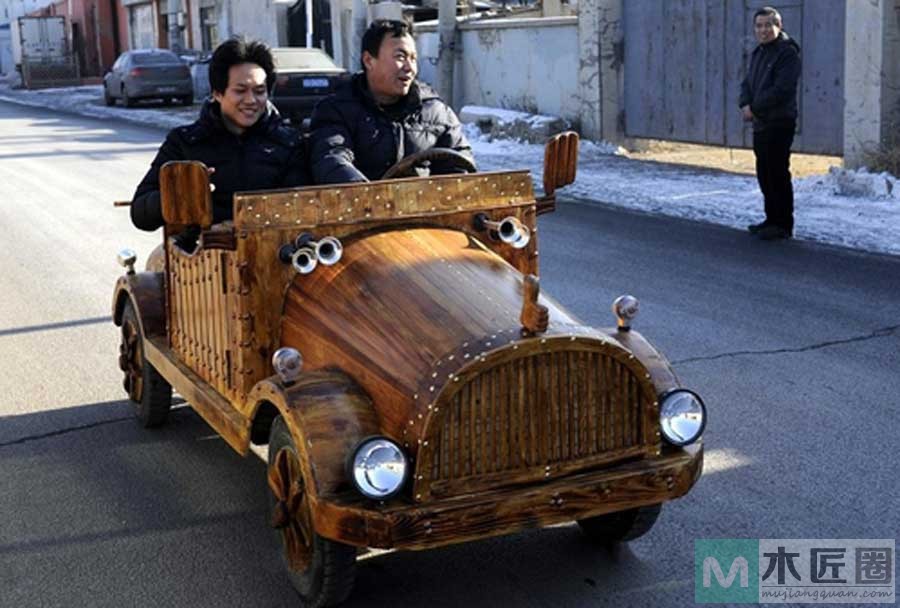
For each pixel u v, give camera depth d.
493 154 17.53
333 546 3.87
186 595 4.25
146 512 5.00
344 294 4.23
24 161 18.02
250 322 4.41
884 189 12.23
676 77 16.77
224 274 4.62
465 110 20.45
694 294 8.59
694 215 12.05
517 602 4.18
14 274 9.72
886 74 12.82
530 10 24.31
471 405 3.73
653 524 4.49
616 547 4.52
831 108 14.05
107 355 7.35
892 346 7.13
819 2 13.95
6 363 7.21
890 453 5.42
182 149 5.28
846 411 5.99
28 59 44.56
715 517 4.80
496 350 3.71
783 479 5.15
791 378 6.54
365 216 4.48
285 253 4.40
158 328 5.84
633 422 3.99
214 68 5.18
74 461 5.60
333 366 4.09
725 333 7.50
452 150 5.09
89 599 4.23
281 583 4.33
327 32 28.52
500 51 20.34
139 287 5.96
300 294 4.38
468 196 4.64
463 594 4.25
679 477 4.02
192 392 5.02
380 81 5.12
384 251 4.36
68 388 6.71
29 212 12.88
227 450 5.73
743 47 15.44
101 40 45.38
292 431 3.83
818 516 4.79
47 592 4.29
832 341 7.26
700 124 16.47
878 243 10.25
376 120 5.16
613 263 9.79
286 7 30.02
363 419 3.83
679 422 4.04
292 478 4.07
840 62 13.82
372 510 3.63
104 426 6.08
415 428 3.70
